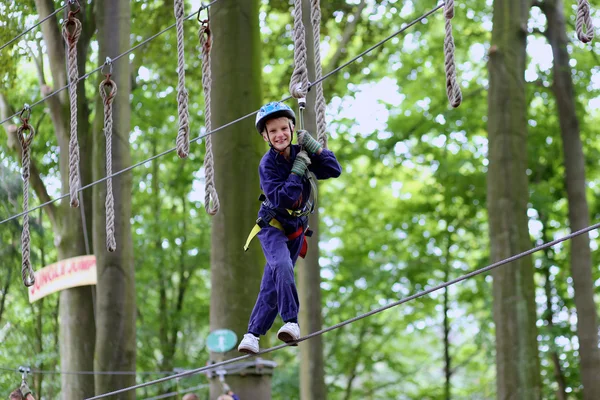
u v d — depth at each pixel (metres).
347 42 17.19
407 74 19.84
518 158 14.40
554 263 19.64
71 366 14.49
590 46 17.34
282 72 19.19
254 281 11.87
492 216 14.36
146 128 18.92
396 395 22.36
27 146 8.02
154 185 21.09
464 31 19.28
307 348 14.38
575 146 15.91
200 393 20.36
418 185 21.98
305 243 6.34
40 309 18.84
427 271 21.12
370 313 5.76
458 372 25.55
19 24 15.25
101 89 7.38
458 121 19.83
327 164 5.94
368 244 21.88
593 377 14.80
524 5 14.95
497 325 14.02
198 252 21.28
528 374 13.68
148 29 16.23
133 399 13.17
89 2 15.19
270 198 5.79
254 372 11.33
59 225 15.02
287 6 17.08
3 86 15.63
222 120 12.38
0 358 18.47
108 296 13.33
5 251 17.48
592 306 15.16
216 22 12.77
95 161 13.81
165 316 21.31
